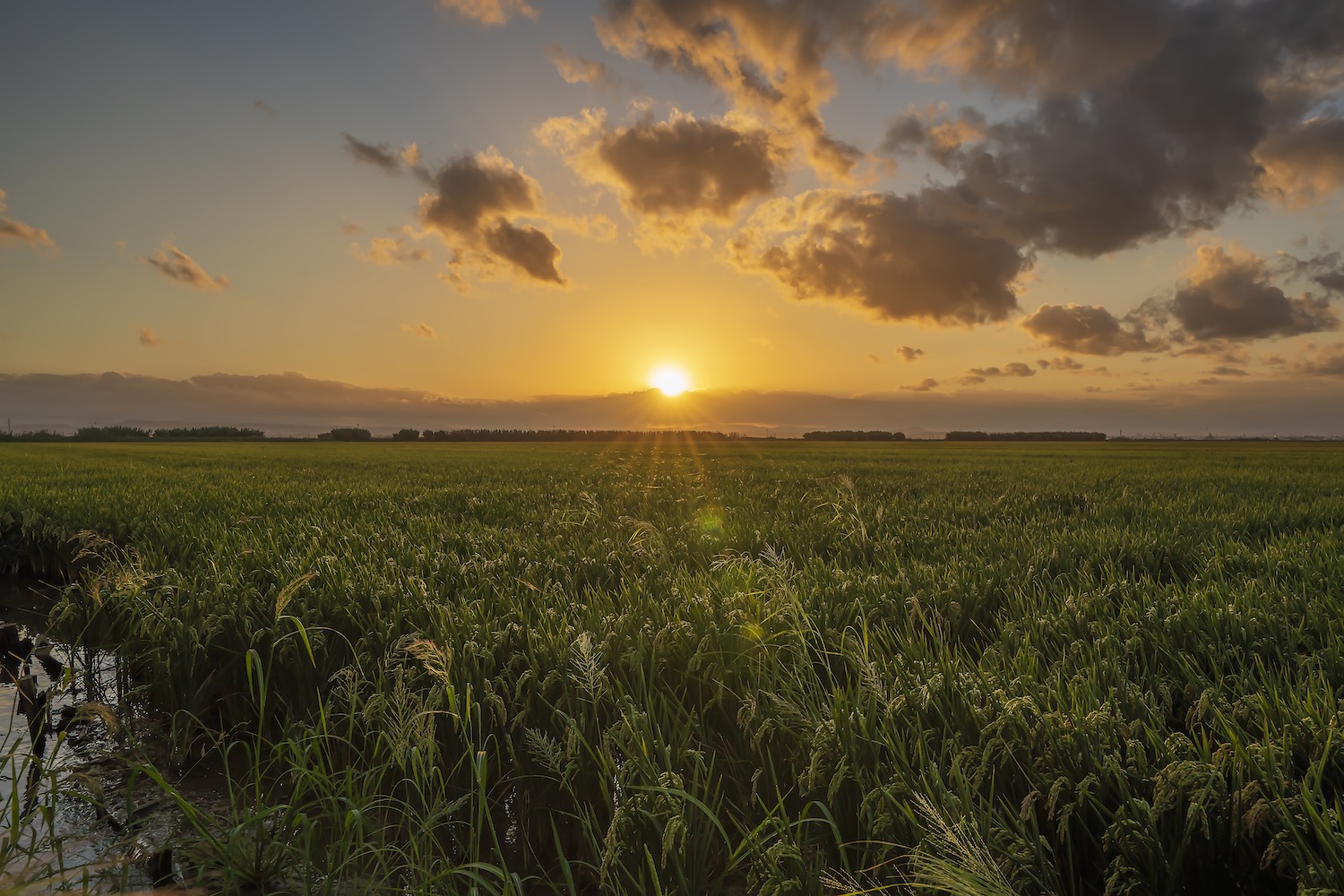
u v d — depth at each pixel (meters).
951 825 2.46
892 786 2.76
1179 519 10.41
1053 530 9.51
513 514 11.99
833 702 3.47
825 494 13.41
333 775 3.71
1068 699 3.48
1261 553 7.43
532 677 3.88
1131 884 2.35
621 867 2.94
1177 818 2.56
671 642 4.38
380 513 11.69
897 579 6.02
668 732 3.73
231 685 5.07
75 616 6.73
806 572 6.45
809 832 3.06
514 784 3.70
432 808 3.49
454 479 20.61
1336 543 7.59
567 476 21.92
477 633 4.56
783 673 4.12
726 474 22.36
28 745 4.78
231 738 4.88
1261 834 2.54
